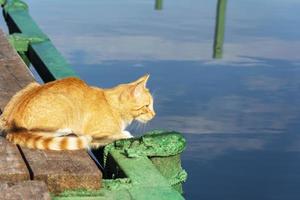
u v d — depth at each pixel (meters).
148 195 5.97
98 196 5.93
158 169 6.64
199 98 10.17
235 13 14.59
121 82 10.52
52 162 6.11
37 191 5.70
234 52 12.16
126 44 12.36
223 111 9.84
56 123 6.52
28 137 6.35
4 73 8.27
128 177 6.18
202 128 9.31
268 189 7.93
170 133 6.76
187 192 7.87
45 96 6.56
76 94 6.74
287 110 9.92
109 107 6.96
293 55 11.99
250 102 10.07
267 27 13.58
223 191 7.93
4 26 12.84
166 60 11.58
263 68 11.38
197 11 15.02
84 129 6.79
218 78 10.89
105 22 13.70
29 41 9.98
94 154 7.24
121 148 6.66
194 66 11.40
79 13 14.34
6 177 5.92
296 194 7.91
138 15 14.41
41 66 9.27
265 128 9.39
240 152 8.73
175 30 13.35
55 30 12.99
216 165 8.43
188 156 8.62
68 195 5.91
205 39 12.88
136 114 7.11
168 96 10.20
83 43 12.27
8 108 6.69
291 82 10.87
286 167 8.41
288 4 15.44
